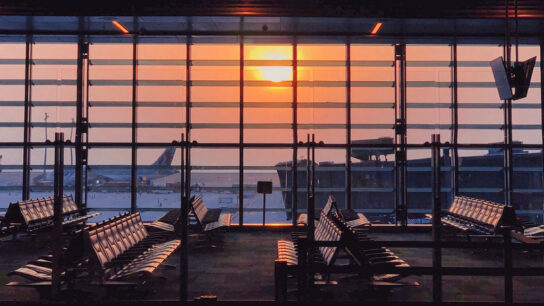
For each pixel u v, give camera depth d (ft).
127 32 32.55
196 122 34.78
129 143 34.35
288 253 19.52
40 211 28.53
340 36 33.04
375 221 36.11
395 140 34.83
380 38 33.60
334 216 22.09
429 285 19.49
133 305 13.89
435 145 15.10
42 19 29.91
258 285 19.56
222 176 34.91
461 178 34.60
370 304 13.37
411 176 35.58
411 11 29.55
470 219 27.81
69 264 16.65
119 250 18.34
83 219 31.73
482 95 34.30
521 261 24.26
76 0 29.07
